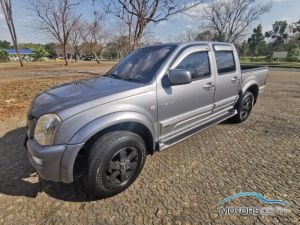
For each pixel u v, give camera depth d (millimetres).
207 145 3410
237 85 3865
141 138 2336
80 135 1871
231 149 3262
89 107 1952
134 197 2203
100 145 2004
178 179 2498
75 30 35844
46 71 16547
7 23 19734
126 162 2230
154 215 1955
